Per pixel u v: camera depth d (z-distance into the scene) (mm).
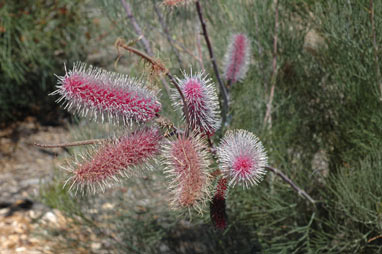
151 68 609
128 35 1179
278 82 1165
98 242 1229
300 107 1147
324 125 1166
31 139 1948
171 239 1220
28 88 2125
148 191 1252
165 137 608
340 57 1048
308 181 1052
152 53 1015
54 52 2117
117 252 1197
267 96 1135
